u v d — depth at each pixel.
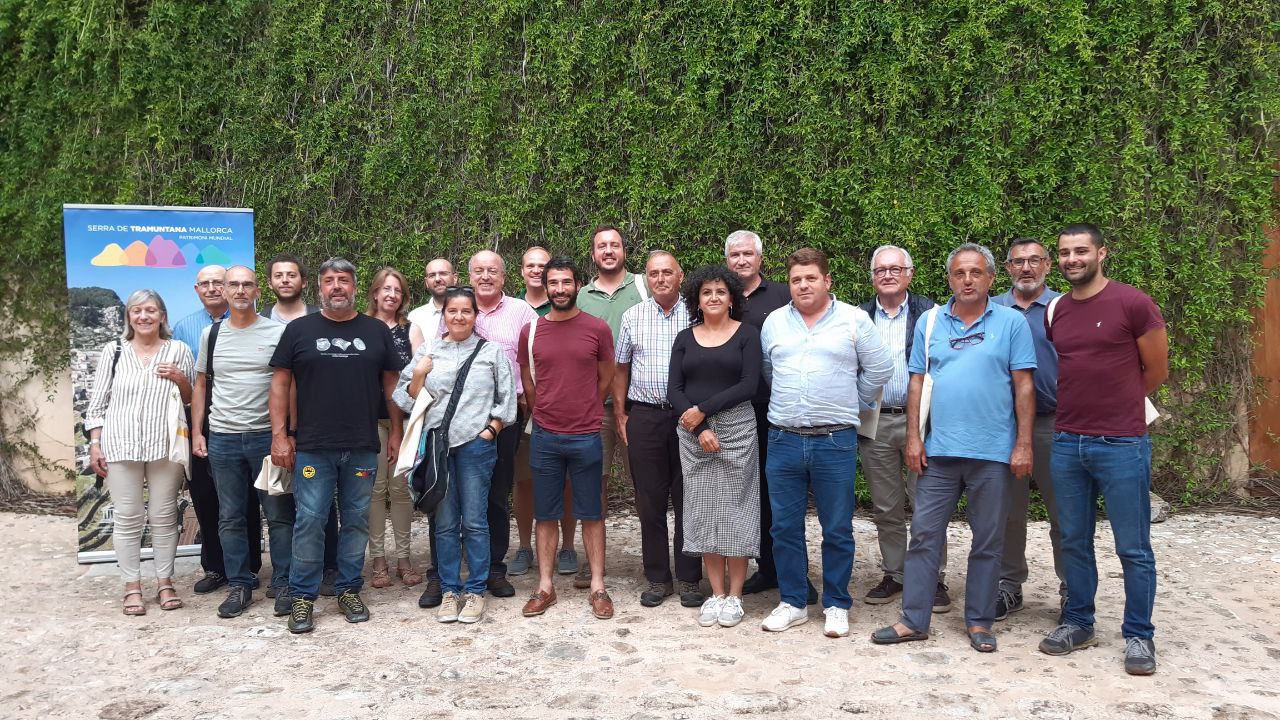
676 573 4.43
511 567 4.95
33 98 7.02
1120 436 3.39
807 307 3.87
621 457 6.50
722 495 3.96
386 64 6.62
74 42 6.90
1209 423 5.77
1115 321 3.39
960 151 5.77
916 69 5.75
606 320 4.84
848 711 3.07
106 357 4.35
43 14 6.88
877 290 4.39
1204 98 5.54
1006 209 5.70
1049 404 3.96
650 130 6.19
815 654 3.62
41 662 3.66
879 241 5.80
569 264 4.15
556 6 6.32
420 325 4.86
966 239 5.72
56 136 7.01
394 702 3.21
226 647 3.80
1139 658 3.37
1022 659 3.52
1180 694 3.16
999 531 3.66
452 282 4.88
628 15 6.19
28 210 6.99
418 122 6.57
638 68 6.16
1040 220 5.70
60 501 7.07
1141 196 5.55
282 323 4.42
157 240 5.42
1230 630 3.81
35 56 7.05
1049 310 3.67
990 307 3.70
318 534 4.09
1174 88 5.59
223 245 5.55
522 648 3.75
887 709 3.08
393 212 6.58
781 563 3.98
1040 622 3.98
